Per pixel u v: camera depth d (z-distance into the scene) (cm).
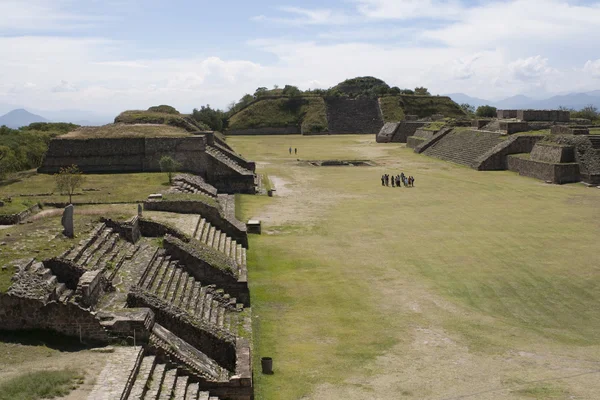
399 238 4028
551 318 2600
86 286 2050
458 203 5281
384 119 15975
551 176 6344
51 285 2072
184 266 2872
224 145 7869
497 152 7525
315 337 2398
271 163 8600
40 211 3566
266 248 3784
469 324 2520
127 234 2944
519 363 2131
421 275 3209
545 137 7200
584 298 2839
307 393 1925
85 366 1756
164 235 3116
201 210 3856
